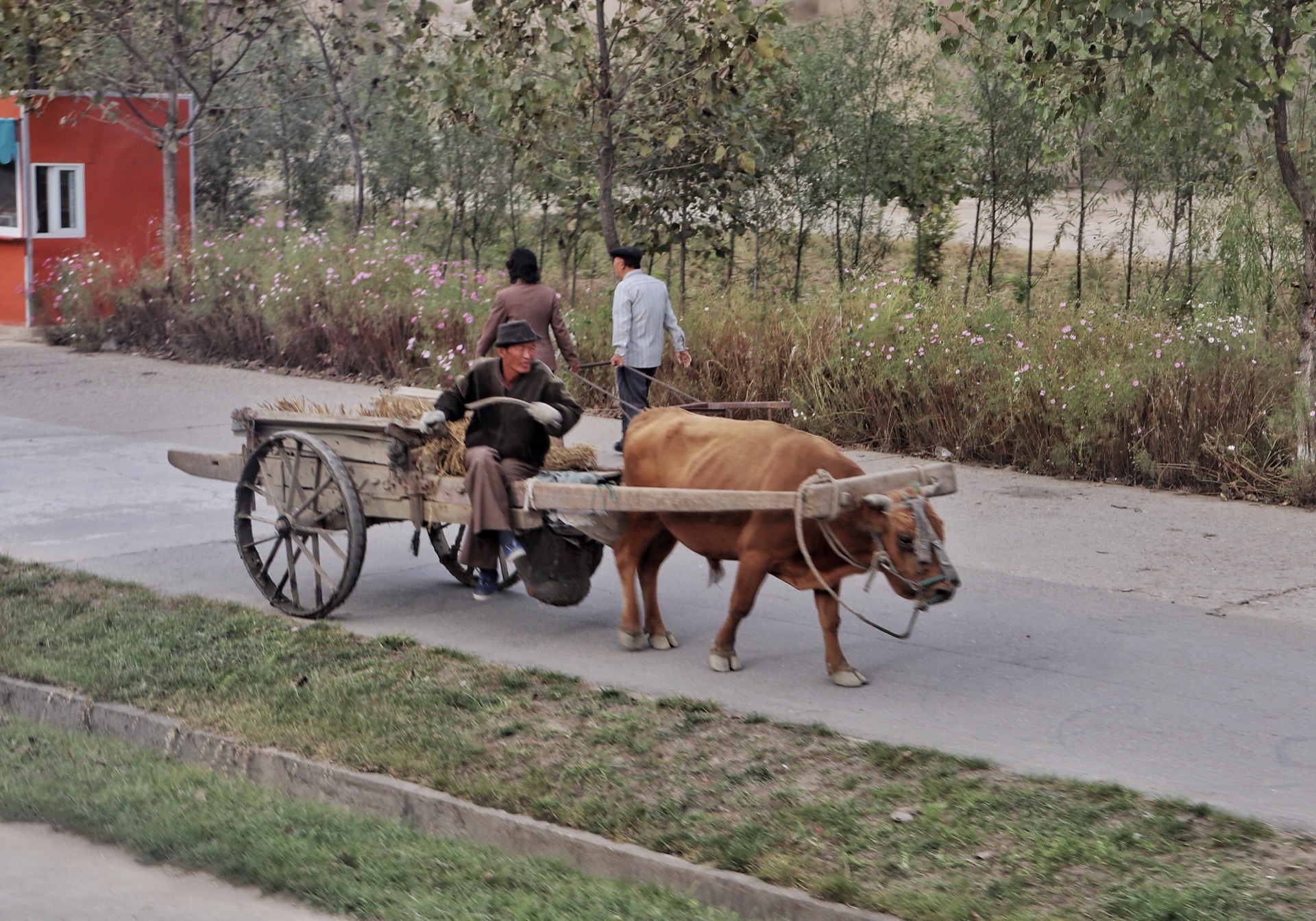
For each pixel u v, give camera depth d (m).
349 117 23.16
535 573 7.29
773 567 6.68
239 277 19.38
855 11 18.91
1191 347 12.52
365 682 6.53
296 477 7.79
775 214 19.12
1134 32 11.53
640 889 4.59
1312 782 5.35
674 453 6.96
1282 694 6.52
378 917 4.35
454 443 7.50
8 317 22.62
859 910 4.32
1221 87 11.47
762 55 14.83
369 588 8.58
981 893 4.38
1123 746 5.77
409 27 15.88
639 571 7.34
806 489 6.30
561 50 15.08
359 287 17.97
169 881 4.71
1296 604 8.19
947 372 13.17
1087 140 16.64
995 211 18.92
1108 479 12.05
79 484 11.45
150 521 10.20
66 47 20.11
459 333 16.59
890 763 5.44
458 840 5.08
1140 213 18.42
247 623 7.48
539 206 21.89
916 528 6.12
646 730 5.88
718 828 4.94
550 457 7.74
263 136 26.45
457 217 23.02
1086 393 12.23
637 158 16.81
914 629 7.68
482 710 6.16
